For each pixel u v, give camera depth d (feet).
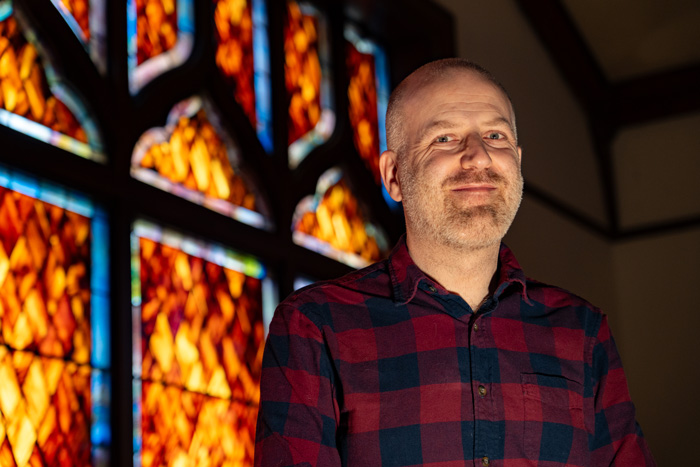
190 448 11.53
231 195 13.58
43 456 9.78
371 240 16.17
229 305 12.88
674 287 23.22
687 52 23.15
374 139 17.06
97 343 10.80
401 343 5.28
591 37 22.97
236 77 14.29
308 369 5.14
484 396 5.16
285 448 4.93
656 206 23.94
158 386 11.35
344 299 5.43
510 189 5.36
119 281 11.11
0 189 10.17
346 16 17.10
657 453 22.22
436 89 5.61
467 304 5.42
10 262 10.04
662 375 22.74
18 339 9.87
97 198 11.35
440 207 5.30
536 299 5.68
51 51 11.26
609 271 23.57
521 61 21.42
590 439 5.43
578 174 23.06
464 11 19.30
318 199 15.24
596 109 24.43
